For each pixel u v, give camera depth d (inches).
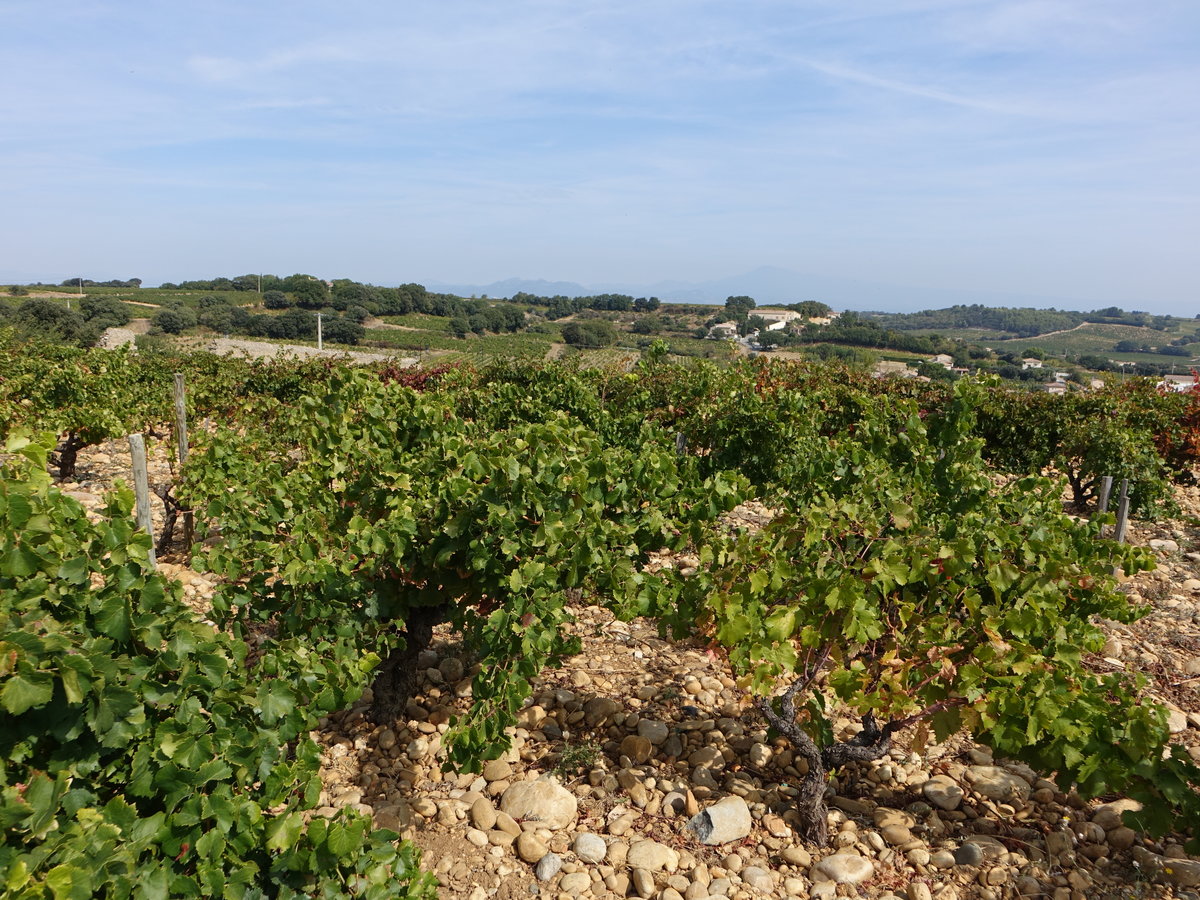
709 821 141.6
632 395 428.1
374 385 214.2
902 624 141.7
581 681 197.2
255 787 113.5
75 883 71.7
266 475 215.5
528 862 137.4
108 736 84.5
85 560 86.7
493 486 146.2
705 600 145.4
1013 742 122.9
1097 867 134.3
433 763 166.9
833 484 228.2
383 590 162.1
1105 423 398.0
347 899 99.2
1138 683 140.9
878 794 157.2
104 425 372.2
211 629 101.3
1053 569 136.7
